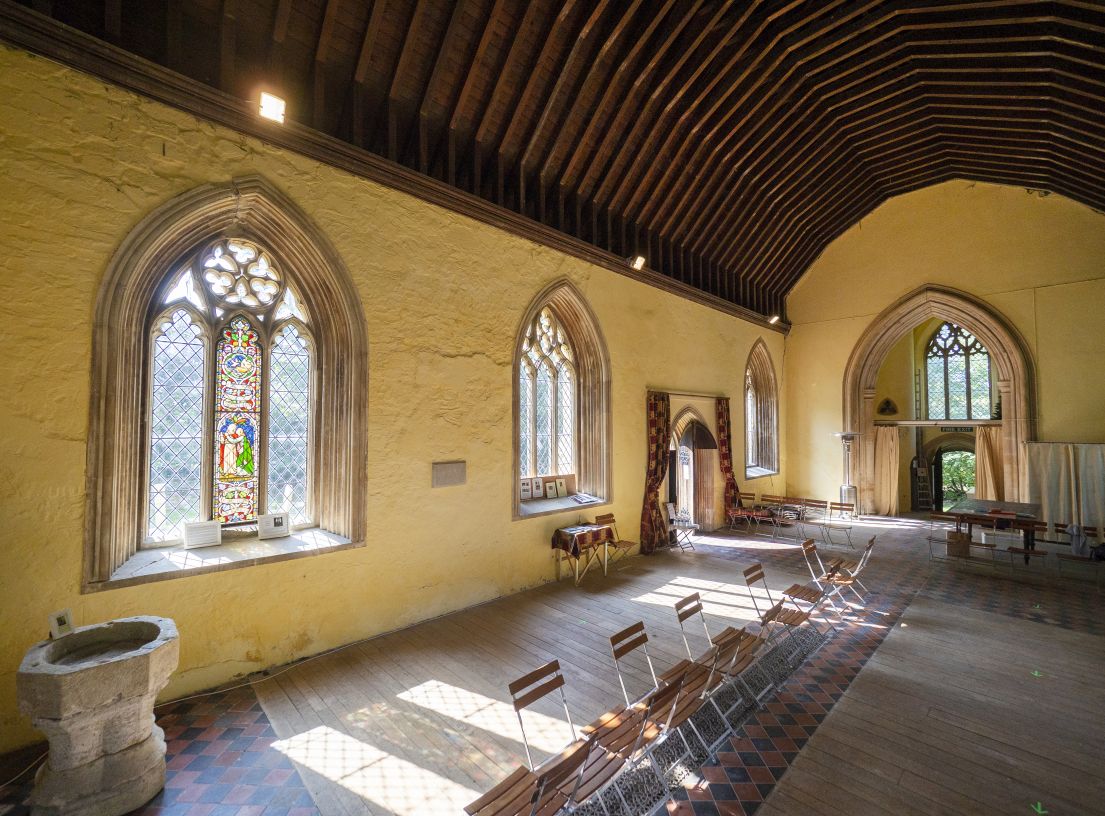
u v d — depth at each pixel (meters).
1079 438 11.89
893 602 7.65
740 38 7.83
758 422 15.52
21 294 4.16
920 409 17.14
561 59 7.19
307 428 6.41
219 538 5.50
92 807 3.19
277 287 6.12
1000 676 5.32
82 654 3.60
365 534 6.11
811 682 5.20
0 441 4.04
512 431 7.90
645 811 3.40
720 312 13.09
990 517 9.74
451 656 5.67
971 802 3.49
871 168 12.76
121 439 4.77
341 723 4.39
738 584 8.33
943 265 13.65
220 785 3.61
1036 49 7.70
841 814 3.37
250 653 5.22
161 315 5.24
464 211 7.20
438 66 6.32
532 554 8.16
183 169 4.95
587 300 9.29
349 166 6.04
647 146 9.08
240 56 5.54
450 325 7.09
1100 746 4.14
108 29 4.58
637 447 10.31
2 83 4.10
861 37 8.27
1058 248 12.17
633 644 4.59
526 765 3.84
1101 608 7.40
